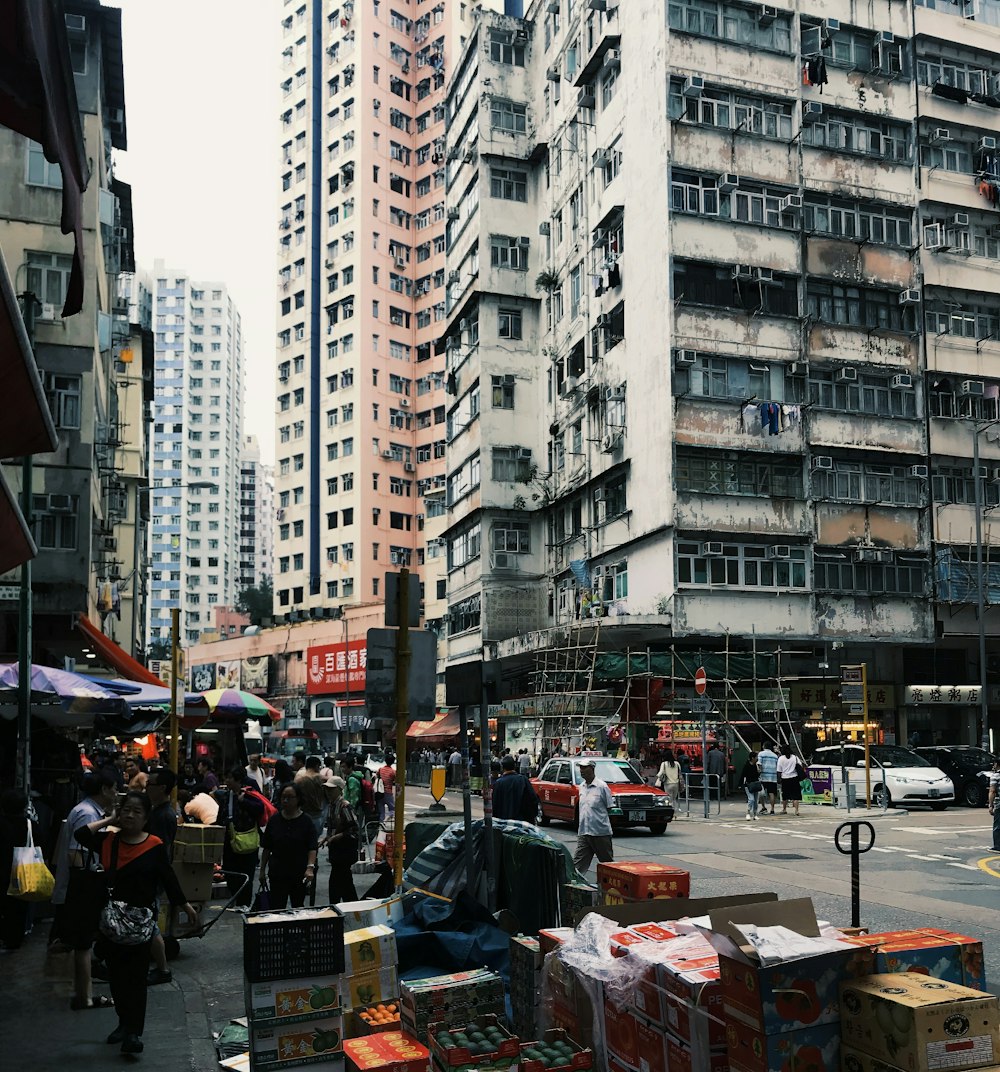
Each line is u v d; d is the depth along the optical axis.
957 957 4.43
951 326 37.50
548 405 43.88
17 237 25.81
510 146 45.97
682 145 34.47
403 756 9.19
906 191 37.34
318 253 88.31
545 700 35.25
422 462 85.56
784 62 36.16
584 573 38.16
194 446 169.62
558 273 43.25
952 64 38.94
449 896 8.62
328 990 5.61
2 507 6.14
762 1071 4.05
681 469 32.91
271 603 118.31
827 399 35.19
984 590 35.56
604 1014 5.11
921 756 28.69
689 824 23.64
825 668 33.91
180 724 23.16
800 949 4.19
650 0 35.50
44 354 25.67
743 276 34.22
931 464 36.47
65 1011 7.83
